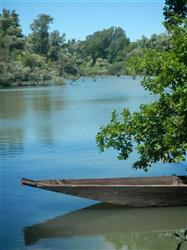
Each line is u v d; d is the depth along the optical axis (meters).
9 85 125.31
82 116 49.12
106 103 64.50
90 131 38.22
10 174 24.14
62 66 162.12
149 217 17.36
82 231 16.22
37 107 62.47
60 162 26.84
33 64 141.25
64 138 35.06
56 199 19.78
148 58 17.72
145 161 18.20
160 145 17.53
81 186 17.39
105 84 132.25
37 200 19.67
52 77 136.50
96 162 26.66
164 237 15.75
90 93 89.56
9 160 27.64
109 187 17.55
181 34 17.05
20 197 20.09
